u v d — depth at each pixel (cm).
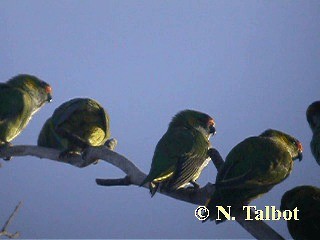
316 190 1302
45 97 1702
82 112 1442
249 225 1090
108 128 1470
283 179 1280
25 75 1694
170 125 1474
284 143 1407
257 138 1306
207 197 1206
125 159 1222
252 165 1251
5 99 1606
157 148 1373
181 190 1248
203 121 1468
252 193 1227
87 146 1309
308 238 1266
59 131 1422
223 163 1286
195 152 1366
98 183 1200
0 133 1592
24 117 1625
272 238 1055
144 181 1185
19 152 1394
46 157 1363
